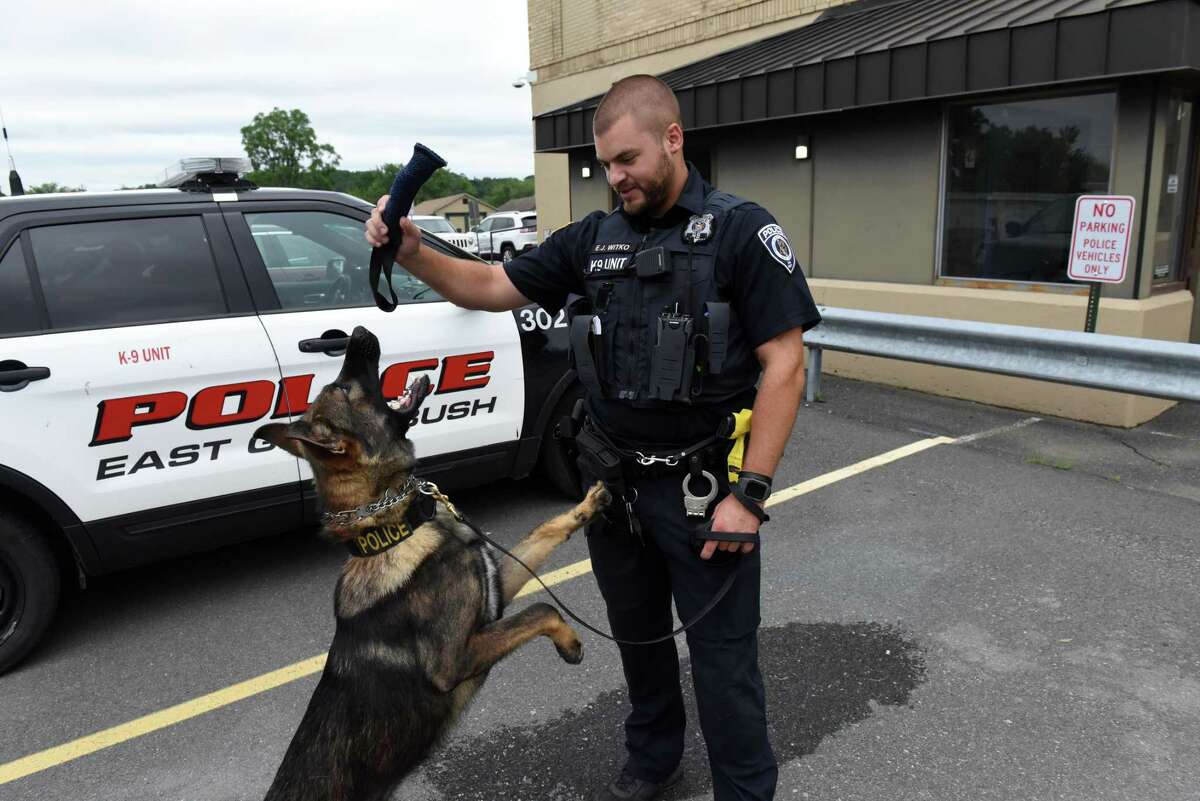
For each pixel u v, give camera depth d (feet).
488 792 8.66
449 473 13.88
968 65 19.77
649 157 6.33
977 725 9.23
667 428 6.72
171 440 11.56
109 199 11.77
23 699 10.58
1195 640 10.66
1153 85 18.29
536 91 49.67
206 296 12.02
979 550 13.35
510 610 12.32
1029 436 18.99
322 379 12.54
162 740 9.70
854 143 24.56
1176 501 15.01
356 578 6.75
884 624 11.35
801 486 16.37
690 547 6.83
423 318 13.26
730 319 6.46
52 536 11.73
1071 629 11.03
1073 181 20.33
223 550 14.85
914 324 19.99
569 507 15.74
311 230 13.07
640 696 8.13
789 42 29.50
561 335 14.76
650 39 41.04
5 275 10.94
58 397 10.78
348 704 6.45
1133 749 8.75
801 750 8.96
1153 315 19.42
